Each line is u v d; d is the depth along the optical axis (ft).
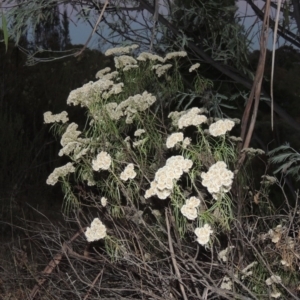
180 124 7.70
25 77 24.79
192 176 7.14
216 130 7.39
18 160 19.63
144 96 9.11
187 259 7.74
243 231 7.50
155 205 8.84
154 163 9.07
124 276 8.48
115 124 9.01
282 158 10.66
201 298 7.31
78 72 25.31
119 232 8.43
